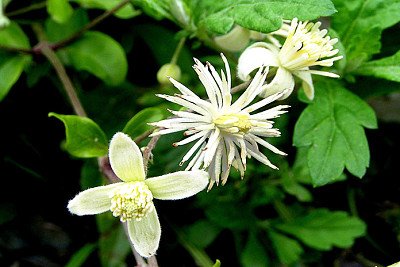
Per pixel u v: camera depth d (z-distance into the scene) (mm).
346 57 148
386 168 185
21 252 173
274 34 140
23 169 172
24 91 176
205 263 165
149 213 119
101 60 165
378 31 145
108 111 176
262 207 178
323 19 161
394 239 181
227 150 123
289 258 162
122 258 163
